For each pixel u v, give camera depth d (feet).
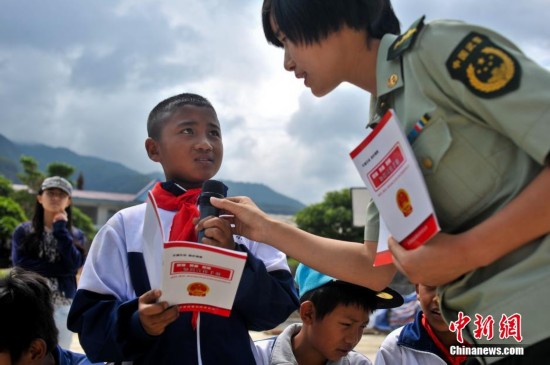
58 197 17.38
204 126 7.97
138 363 6.93
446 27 5.10
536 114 4.53
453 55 4.91
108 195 179.52
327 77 5.82
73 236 18.35
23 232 17.33
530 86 4.62
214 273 6.06
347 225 80.64
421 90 5.14
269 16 6.22
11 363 7.41
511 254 4.87
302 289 9.39
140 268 7.16
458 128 5.06
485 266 5.00
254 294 7.06
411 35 5.24
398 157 4.88
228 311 6.23
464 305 5.12
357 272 6.46
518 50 5.00
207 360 6.87
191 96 8.29
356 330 8.87
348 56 5.72
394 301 9.18
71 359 8.77
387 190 5.08
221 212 7.27
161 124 8.08
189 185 7.97
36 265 16.81
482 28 5.00
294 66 6.02
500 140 4.99
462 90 4.83
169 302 6.16
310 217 82.38
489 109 4.72
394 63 5.45
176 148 7.83
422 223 4.75
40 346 7.63
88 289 7.00
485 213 5.04
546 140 4.45
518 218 4.49
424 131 5.13
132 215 7.63
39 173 110.63
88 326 6.77
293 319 29.86
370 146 5.13
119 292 7.11
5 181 105.60
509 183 4.95
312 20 5.52
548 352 4.63
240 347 7.09
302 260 6.59
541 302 4.64
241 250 7.37
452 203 5.15
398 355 9.44
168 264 5.95
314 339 8.88
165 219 7.52
